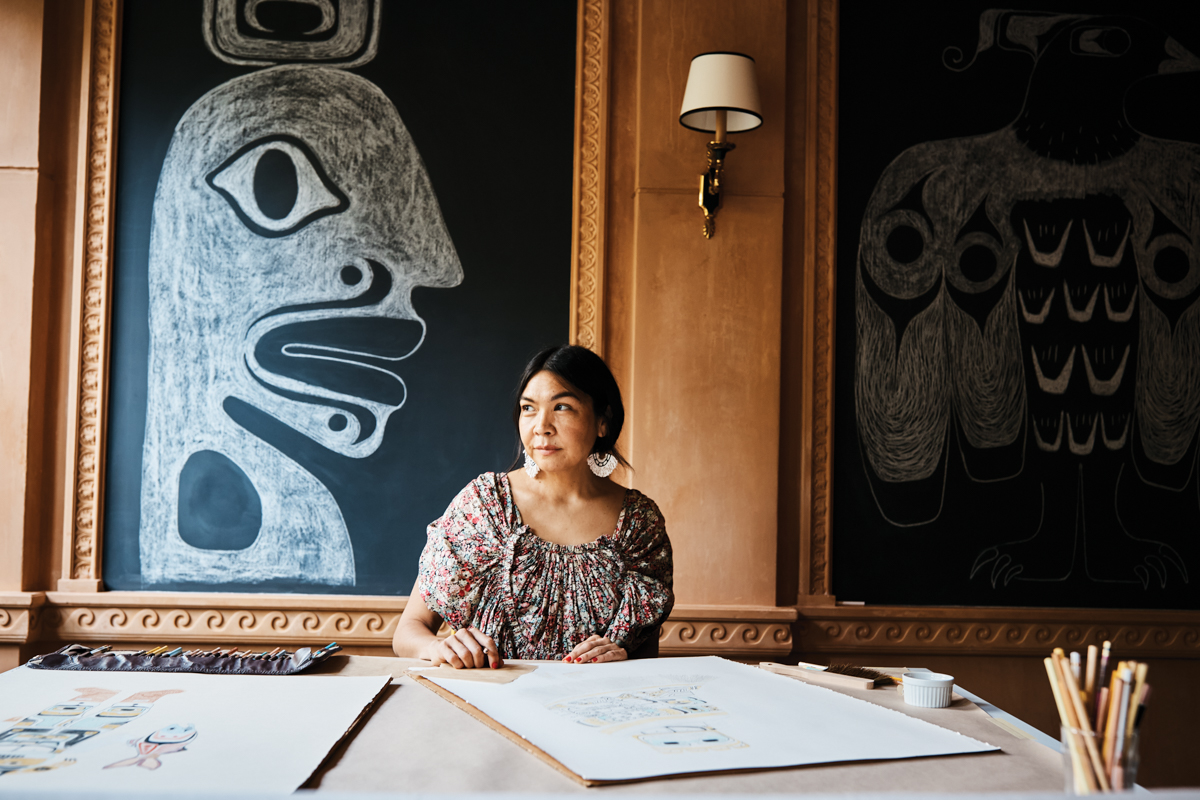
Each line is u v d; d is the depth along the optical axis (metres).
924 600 3.07
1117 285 3.17
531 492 1.89
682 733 1.04
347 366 2.98
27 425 2.81
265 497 2.94
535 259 3.05
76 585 2.84
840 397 3.10
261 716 1.08
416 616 1.81
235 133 2.99
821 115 3.12
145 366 2.94
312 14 3.03
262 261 2.98
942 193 3.15
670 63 3.04
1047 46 3.20
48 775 0.85
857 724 1.11
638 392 2.98
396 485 2.98
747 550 2.97
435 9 3.06
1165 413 3.15
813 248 3.09
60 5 2.95
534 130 3.06
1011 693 3.07
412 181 3.02
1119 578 3.11
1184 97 3.22
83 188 2.91
